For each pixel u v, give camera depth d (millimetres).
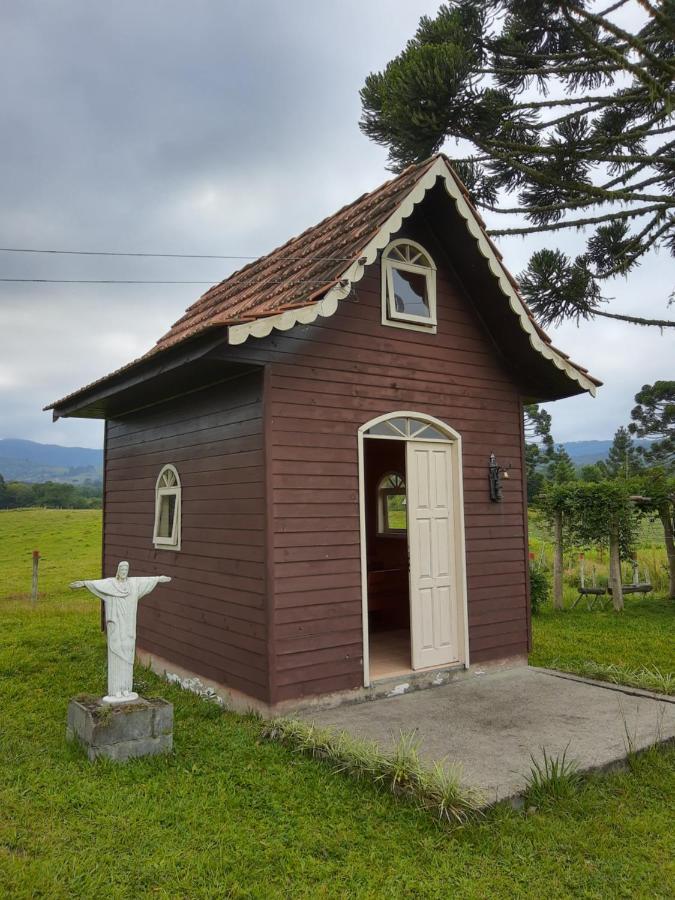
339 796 4453
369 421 6742
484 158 10516
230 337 5230
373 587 9695
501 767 4734
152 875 3539
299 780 4691
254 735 5551
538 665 8180
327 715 5930
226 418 6723
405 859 3736
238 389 6539
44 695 7027
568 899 3436
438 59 8852
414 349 7219
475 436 7730
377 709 6125
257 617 6043
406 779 4445
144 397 8164
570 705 6215
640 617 11859
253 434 6230
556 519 13234
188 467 7484
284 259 8602
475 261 7281
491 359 7992
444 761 4594
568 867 3727
